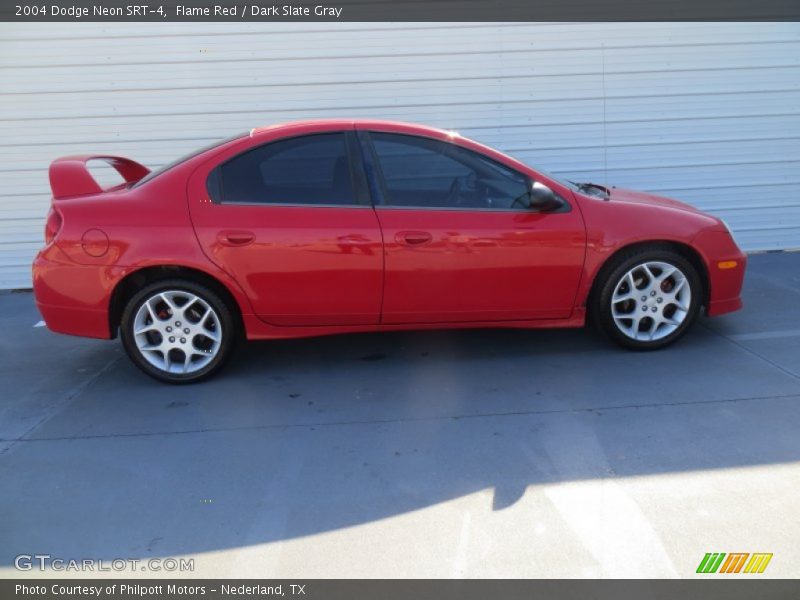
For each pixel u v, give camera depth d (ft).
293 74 21.50
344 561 8.77
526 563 8.61
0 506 10.13
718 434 11.44
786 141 22.84
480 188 14.01
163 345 14.05
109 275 13.32
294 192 13.75
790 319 16.84
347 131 13.94
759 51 22.06
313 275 13.57
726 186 23.13
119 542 9.28
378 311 13.98
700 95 22.34
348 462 11.06
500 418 12.35
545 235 13.85
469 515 9.57
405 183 13.91
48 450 11.74
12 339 17.75
